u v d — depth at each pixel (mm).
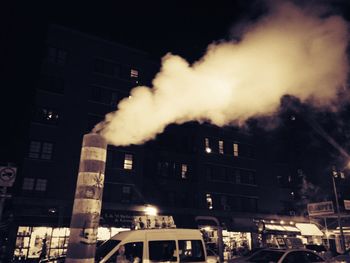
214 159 30703
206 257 8156
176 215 25906
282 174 35594
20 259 19438
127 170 25438
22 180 21703
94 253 7379
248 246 28859
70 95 24984
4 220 19312
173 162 28922
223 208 29688
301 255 10367
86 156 7875
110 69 27438
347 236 31906
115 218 22328
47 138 23266
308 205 28781
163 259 7516
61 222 20781
